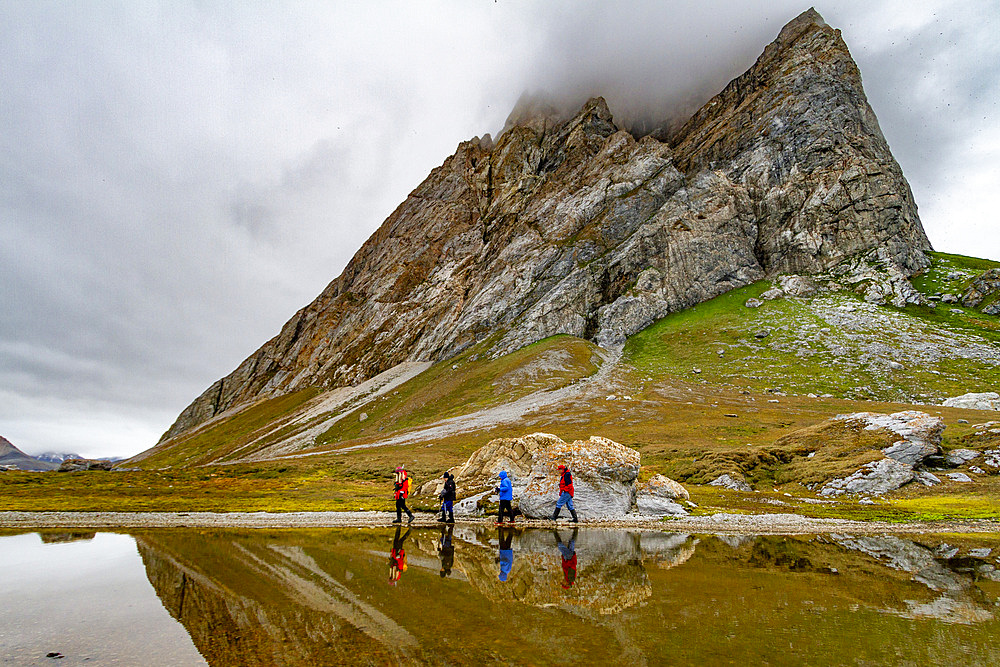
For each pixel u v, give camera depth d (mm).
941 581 11156
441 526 21609
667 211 132875
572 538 18141
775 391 74625
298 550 15320
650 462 43594
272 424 136375
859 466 30750
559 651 6781
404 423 93625
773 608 8938
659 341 106688
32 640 7184
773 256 127688
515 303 133250
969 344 81438
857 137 128875
